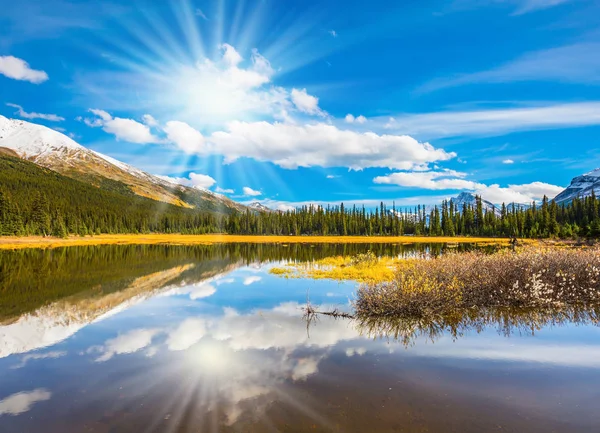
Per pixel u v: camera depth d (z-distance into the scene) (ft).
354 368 25.25
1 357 28.94
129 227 413.18
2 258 127.44
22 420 18.61
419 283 43.11
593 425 17.30
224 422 17.90
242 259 124.88
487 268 49.19
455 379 23.13
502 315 40.50
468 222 381.19
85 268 97.35
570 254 54.54
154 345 31.76
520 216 319.27
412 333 34.27
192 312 45.01
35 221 255.09
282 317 41.70
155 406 19.93
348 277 72.64
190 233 426.92
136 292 60.39
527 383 22.47
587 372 24.29
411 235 409.90
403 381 22.84
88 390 22.34
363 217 426.10
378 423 17.57
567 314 40.70
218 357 28.12
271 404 19.85
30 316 43.88
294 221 406.21
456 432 16.61
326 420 17.92
